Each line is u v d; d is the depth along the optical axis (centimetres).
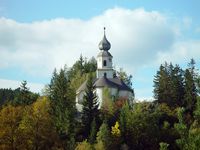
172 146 10025
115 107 12338
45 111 9256
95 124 10694
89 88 12069
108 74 15000
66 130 10744
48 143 8112
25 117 8094
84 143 9531
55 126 10425
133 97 14538
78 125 11300
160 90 13988
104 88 13300
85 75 16862
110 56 15188
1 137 7712
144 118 10706
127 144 10344
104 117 11625
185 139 3266
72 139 9231
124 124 10656
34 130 8012
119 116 11538
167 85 13988
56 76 14300
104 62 15125
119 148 9981
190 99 13162
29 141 7875
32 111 8494
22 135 7838
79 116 13075
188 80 13488
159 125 11506
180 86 13988
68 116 11081
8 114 8088
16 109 8419
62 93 12125
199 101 3484
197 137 3203
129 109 11506
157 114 11500
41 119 8231
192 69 13838
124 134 10512
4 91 18425
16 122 8056
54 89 12556
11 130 7844
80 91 14125
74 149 9075
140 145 10362
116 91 13950
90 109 11662
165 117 11938
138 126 10581
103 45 15325
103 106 12512
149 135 10444
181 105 13625
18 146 7731
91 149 9438
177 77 14238
